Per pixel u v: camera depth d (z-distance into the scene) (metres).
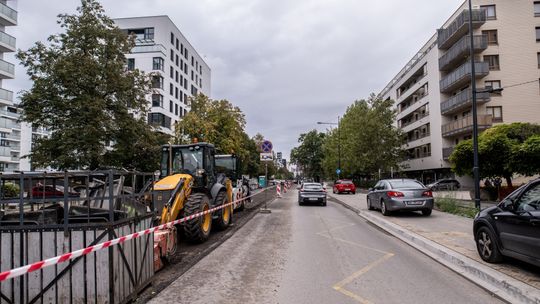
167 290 5.33
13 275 3.16
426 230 10.09
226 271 6.36
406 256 7.47
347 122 50.59
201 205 8.98
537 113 33.84
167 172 11.12
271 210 18.09
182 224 8.73
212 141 26.05
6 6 33.00
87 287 4.37
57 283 4.39
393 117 45.88
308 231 10.94
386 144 44.59
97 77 16.95
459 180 37.41
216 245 8.72
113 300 4.38
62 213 5.26
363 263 6.89
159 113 51.22
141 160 19.30
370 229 11.28
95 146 16.08
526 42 34.56
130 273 4.85
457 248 7.55
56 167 16.33
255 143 63.44
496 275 5.50
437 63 41.09
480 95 33.50
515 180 30.38
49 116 16.31
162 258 6.78
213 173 11.54
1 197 4.58
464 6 36.84
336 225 12.27
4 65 32.66
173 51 57.09
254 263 6.94
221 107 27.39
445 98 40.31
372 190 16.33
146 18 54.41
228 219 11.91
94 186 5.76
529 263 5.51
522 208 5.62
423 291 5.21
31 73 16.58
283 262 7.00
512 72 34.38
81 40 17.17
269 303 4.77
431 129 43.06
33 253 4.44
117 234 4.61
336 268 6.52
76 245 4.44
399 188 13.76
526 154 18.67
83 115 16.05
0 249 4.44
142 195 5.75
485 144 20.02
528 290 4.79
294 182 121.62
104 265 4.38
